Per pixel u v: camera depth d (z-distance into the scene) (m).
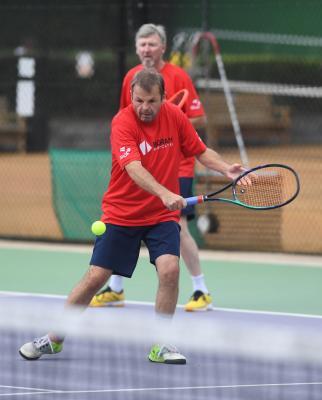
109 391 12.91
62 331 14.09
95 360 14.78
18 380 13.49
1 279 22.34
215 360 14.83
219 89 42.53
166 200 13.93
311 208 34.97
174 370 14.23
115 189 14.91
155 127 14.55
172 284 14.53
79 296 14.85
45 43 42.94
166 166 14.70
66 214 27.91
